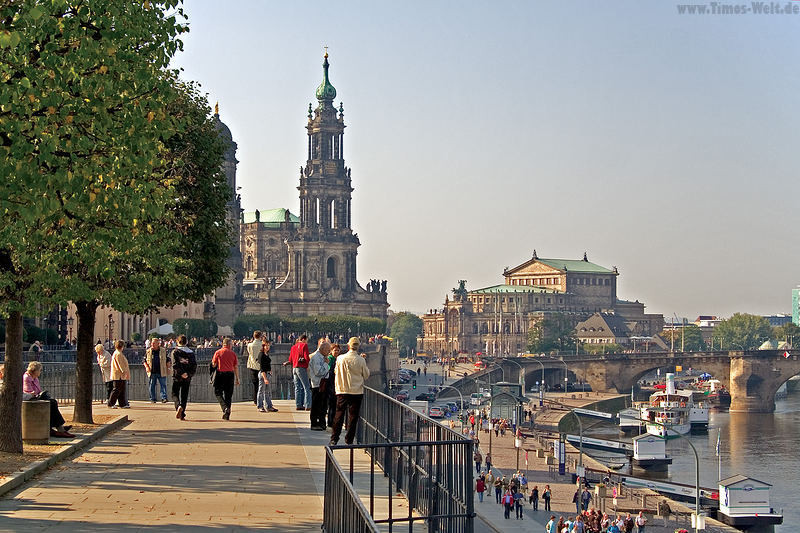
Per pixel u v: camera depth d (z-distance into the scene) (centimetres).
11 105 3167
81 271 5600
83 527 3142
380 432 4175
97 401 8162
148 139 3709
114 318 16975
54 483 3894
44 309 5281
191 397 12044
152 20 3803
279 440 5209
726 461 18775
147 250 5503
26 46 3150
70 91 3425
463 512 2819
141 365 10469
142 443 5084
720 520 13362
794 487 15825
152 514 3359
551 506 12812
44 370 8119
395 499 3619
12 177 3297
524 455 17800
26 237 4147
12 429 4403
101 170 3484
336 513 2569
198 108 7162
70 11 3409
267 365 6956
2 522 3192
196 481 3988
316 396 5600
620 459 19288
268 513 3412
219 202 7206
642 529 11706
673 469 17812
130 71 3716
